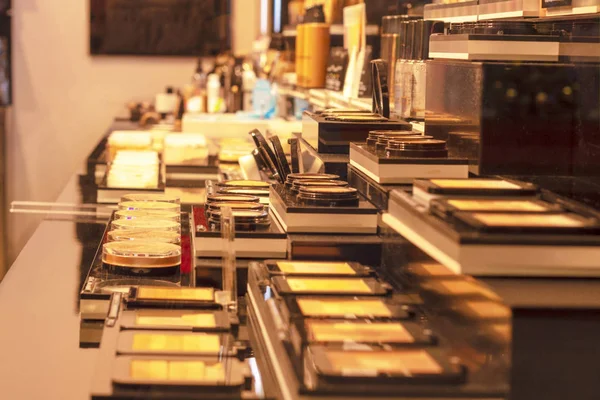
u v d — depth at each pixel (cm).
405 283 214
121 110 852
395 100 318
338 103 410
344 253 237
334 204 246
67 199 396
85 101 849
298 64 529
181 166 451
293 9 630
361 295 197
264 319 195
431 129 266
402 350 161
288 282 205
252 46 858
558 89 217
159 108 753
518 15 233
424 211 181
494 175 220
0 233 804
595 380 148
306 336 167
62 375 183
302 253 236
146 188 386
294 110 588
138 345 179
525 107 218
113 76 849
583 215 172
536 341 147
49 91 843
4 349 200
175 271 246
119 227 283
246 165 348
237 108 677
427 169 235
